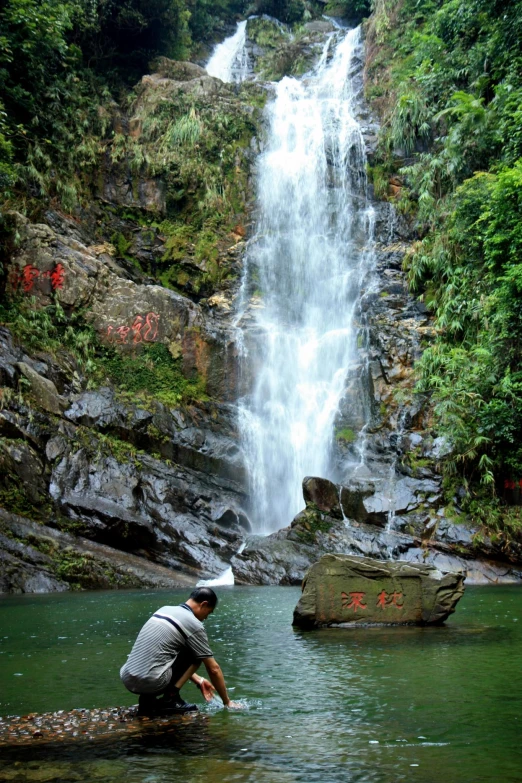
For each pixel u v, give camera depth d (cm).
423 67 2491
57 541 1466
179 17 3127
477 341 1889
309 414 2080
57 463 1614
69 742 410
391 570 887
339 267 2456
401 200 2488
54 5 2416
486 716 461
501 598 1177
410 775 351
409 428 1878
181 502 1695
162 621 481
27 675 611
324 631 836
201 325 2095
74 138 2444
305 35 3581
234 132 2709
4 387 1680
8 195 2125
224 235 2527
